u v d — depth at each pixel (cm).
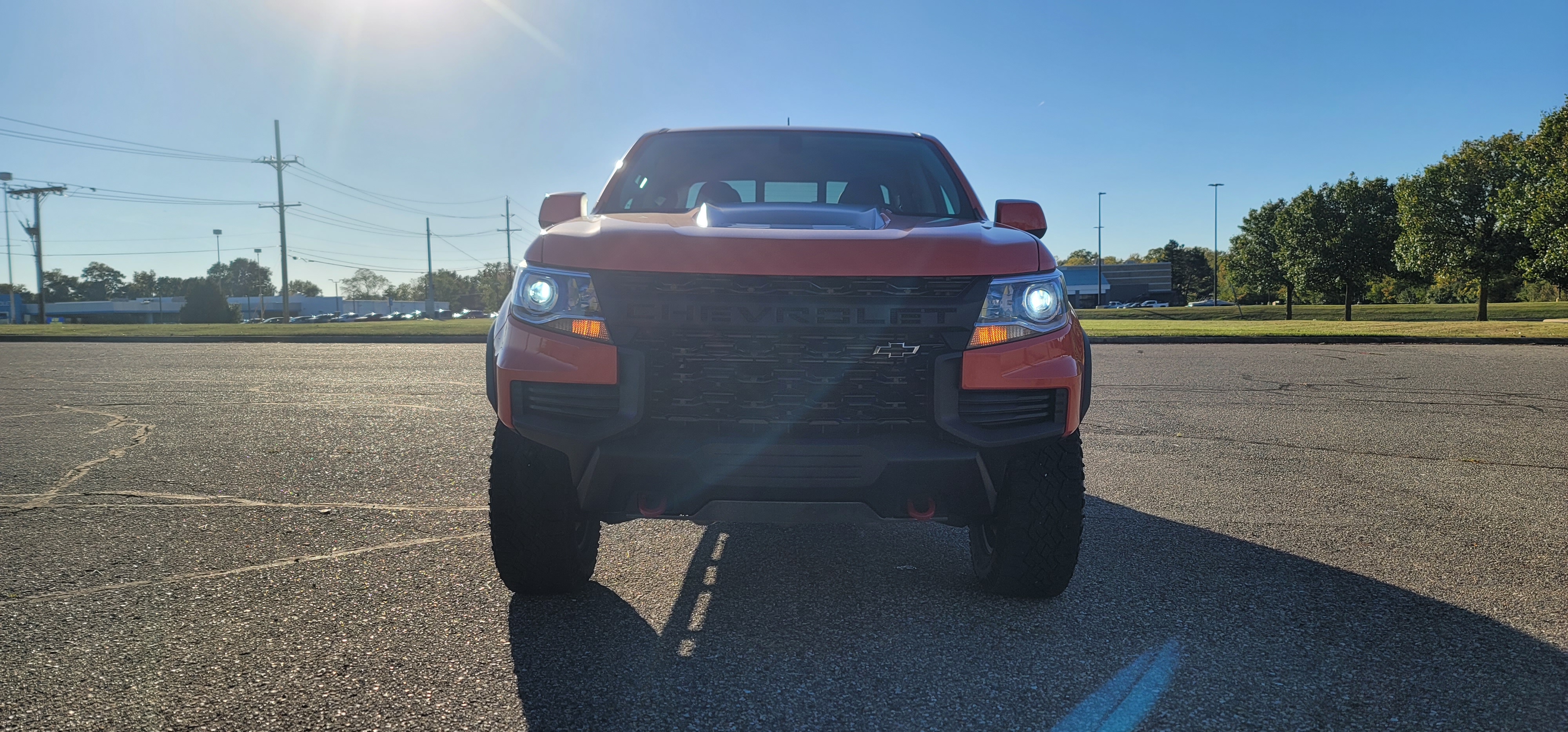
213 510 439
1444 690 246
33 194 5625
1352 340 1916
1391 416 790
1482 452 619
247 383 1032
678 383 268
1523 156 3847
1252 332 2138
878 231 291
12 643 273
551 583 312
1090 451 620
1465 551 383
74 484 496
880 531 416
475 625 291
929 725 225
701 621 298
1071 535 301
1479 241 4541
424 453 592
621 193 407
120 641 275
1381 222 5506
